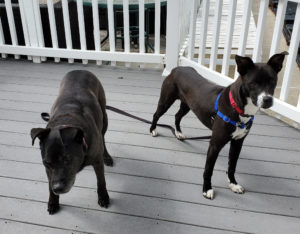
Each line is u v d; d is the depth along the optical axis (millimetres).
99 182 2102
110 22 4242
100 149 2023
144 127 3119
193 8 3842
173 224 2070
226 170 2557
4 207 2174
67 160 1654
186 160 2660
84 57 4465
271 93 1810
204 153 2748
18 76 4199
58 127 1744
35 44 4555
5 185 2363
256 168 2580
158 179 2449
